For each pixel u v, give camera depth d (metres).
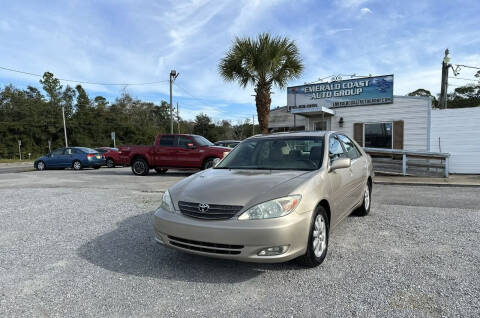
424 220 5.13
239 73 11.25
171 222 3.12
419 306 2.50
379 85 12.19
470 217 5.27
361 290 2.80
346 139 5.20
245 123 63.91
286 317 2.39
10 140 48.12
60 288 2.94
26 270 3.37
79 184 10.02
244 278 3.09
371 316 2.38
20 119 51.00
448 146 11.32
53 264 3.52
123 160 13.03
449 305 2.51
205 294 2.78
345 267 3.31
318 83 13.39
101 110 56.00
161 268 3.37
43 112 51.81
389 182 9.31
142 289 2.90
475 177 10.06
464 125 11.10
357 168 4.88
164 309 2.54
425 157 10.31
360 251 3.76
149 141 57.12
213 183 3.38
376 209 6.01
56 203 6.86
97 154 18.81
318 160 3.86
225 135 60.69
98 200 7.12
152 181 10.59
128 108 64.38
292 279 3.04
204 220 2.98
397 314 2.39
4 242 4.31
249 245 2.81
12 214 5.92
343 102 12.91
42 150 49.72
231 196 3.04
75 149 18.25
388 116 12.12
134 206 6.44
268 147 4.38
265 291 2.82
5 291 2.90
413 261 3.43
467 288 2.79
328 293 2.75
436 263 3.36
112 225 5.07
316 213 3.26
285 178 3.34
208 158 11.76
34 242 4.30
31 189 8.98
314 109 11.68
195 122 59.28
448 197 7.08
